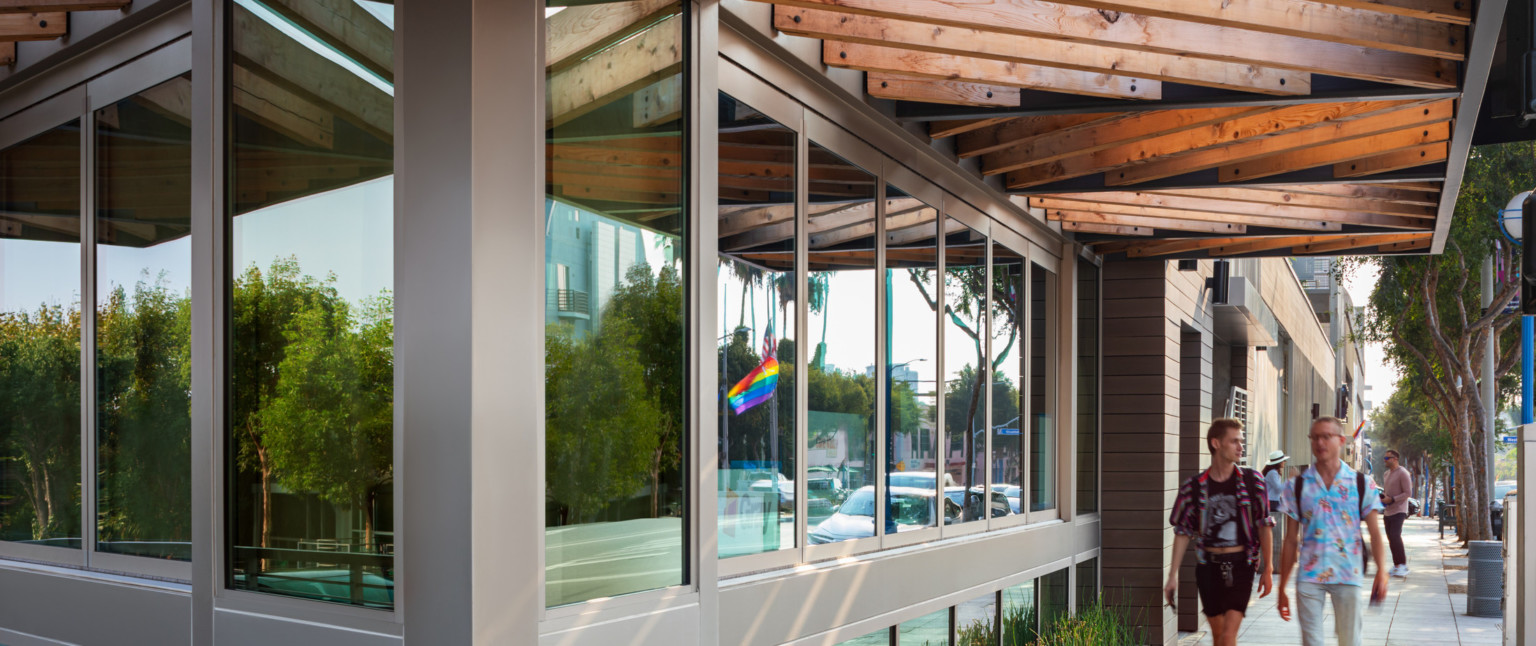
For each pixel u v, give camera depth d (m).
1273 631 11.85
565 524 3.68
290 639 3.77
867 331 6.04
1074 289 9.70
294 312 3.90
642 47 4.07
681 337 4.21
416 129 3.50
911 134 6.24
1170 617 10.54
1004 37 5.04
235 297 4.11
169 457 4.71
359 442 3.67
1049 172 7.45
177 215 4.73
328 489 3.76
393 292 3.56
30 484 5.50
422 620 3.40
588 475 3.77
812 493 5.46
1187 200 8.59
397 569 3.47
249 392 4.04
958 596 6.99
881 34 4.89
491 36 3.48
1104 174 7.54
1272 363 23.03
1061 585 9.33
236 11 4.18
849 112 5.79
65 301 5.34
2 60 5.50
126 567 4.91
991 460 7.92
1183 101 5.63
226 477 4.10
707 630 4.20
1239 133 6.43
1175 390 10.88
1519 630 6.40
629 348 3.97
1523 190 19.28
